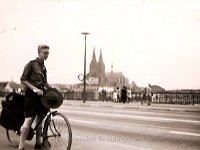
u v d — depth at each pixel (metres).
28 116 6.11
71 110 17.14
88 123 10.92
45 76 6.34
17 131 6.65
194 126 10.34
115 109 18.34
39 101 6.05
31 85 5.98
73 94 34.00
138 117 13.16
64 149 5.63
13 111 6.55
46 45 6.28
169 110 18.05
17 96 6.57
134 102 28.97
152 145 7.17
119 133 8.80
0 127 9.37
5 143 6.99
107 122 11.27
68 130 5.59
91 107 20.41
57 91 5.95
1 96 34.88
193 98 24.62
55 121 5.85
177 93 25.64
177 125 10.58
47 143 5.95
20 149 6.23
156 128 9.82
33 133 6.30
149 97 23.89
